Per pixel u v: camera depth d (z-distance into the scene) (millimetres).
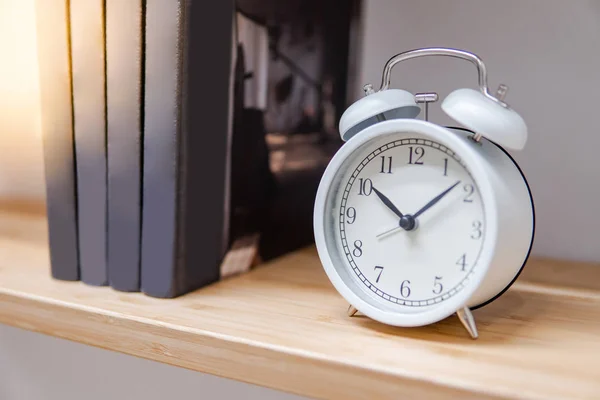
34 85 706
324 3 619
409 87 624
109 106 474
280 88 570
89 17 471
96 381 630
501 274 420
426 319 416
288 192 598
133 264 479
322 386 393
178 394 602
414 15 617
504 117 404
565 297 497
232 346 412
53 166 497
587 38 565
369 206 439
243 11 515
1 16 704
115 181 479
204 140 484
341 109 656
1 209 740
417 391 373
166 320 434
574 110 575
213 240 504
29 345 655
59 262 504
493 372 377
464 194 414
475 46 598
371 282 438
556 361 392
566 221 587
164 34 453
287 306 466
